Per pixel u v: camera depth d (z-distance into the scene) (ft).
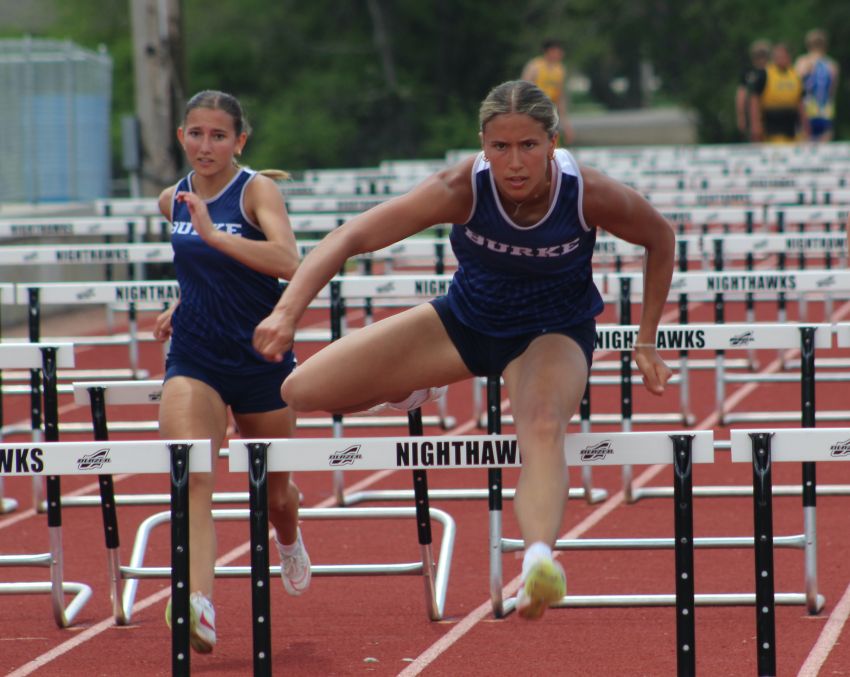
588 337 48.75
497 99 43.32
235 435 106.63
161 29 195.52
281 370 57.31
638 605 61.00
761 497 45.55
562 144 327.47
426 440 45.16
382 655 58.54
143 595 69.67
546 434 44.27
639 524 81.97
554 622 63.46
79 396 58.54
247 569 64.54
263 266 54.60
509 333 47.88
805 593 63.36
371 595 68.95
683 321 90.53
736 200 138.10
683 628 45.21
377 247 45.60
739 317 154.71
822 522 81.97
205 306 56.03
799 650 57.72
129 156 181.88
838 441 44.80
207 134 55.72
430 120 435.12
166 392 55.83
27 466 44.93
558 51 251.39
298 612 65.98
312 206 147.64
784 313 110.22
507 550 64.49
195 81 442.09
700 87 429.38
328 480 97.19
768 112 254.47
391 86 435.12
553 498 43.01
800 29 417.28
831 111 271.08
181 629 45.42
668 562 73.87
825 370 129.90
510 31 447.42
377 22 437.99
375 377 48.14
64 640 61.72
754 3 428.15
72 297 78.38
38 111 206.69
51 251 98.89
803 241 98.02
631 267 183.21
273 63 449.48
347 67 447.42
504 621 63.57
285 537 60.64
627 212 46.26
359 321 158.30
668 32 440.86
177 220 56.90
